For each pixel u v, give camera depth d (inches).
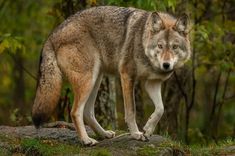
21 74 1082.7
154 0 578.2
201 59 753.6
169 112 719.7
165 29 452.4
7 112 1060.5
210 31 695.1
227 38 804.6
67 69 459.8
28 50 948.0
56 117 616.1
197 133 737.0
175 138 690.8
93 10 469.7
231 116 1013.2
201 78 987.9
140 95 718.5
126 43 459.5
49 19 798.5
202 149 489.7
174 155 451.2
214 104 772.0
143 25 456.8
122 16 466.6
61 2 643.5
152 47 448.1
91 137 483.5
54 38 464.8
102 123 617.9
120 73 462.0
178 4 695.7
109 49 466.6
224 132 874.8
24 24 989.8
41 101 456.8
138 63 454.6
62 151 437.1
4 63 1029.8
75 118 458.3
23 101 1085.1
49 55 462.6
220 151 480.4
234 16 804.0
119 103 826.2
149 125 455.2
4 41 591.5
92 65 462.3
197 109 1000.9
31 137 474.9
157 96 460.1
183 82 722.8
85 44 460.4
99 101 619.5
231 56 729.0
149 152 435.8
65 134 487.8
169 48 447.2
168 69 442.6
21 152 441.1
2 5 905.5
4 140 455.8
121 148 444.1
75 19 465.7
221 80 968.3
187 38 460.4
